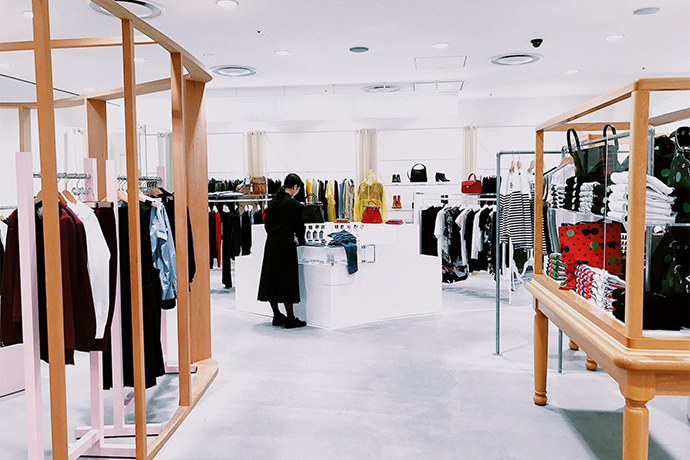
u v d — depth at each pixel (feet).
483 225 21.48
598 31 17.07
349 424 9.29
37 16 5.65
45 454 8.36
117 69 21.20
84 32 16.58
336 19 15.79
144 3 14.23
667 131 22.94
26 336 6.32
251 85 25.02
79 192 9.09
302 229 16.47
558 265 9.57
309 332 15.90
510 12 15.26
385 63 21.03
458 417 9.52
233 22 15.96
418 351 13.70
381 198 27.04
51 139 5.88
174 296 9.84
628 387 5.64
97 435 8.11
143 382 7.71
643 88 5.49
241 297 19.36
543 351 9.90
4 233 9.51
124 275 8.88
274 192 28.66
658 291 6.46
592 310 7.07
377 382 11.41
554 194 10.02
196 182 12.14
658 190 6.12
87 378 11.84
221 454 8.22
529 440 8.57
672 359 5.48
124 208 8.86
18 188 6.16
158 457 8.12
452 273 22.62
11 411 10.03
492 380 11.46
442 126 29.94
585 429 8.97
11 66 19.89
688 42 18.28
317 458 8.07
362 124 30.45
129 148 7.43
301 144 31.04
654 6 14.82
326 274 16.31
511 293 19.19
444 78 23.85
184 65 10.27
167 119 30.19
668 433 8.93
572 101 28.66
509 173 17.74
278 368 12.45
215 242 25.04
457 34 17.31
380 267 17.33
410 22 16.11
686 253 6.41
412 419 9.46
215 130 31.55
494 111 29.45
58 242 6.07
